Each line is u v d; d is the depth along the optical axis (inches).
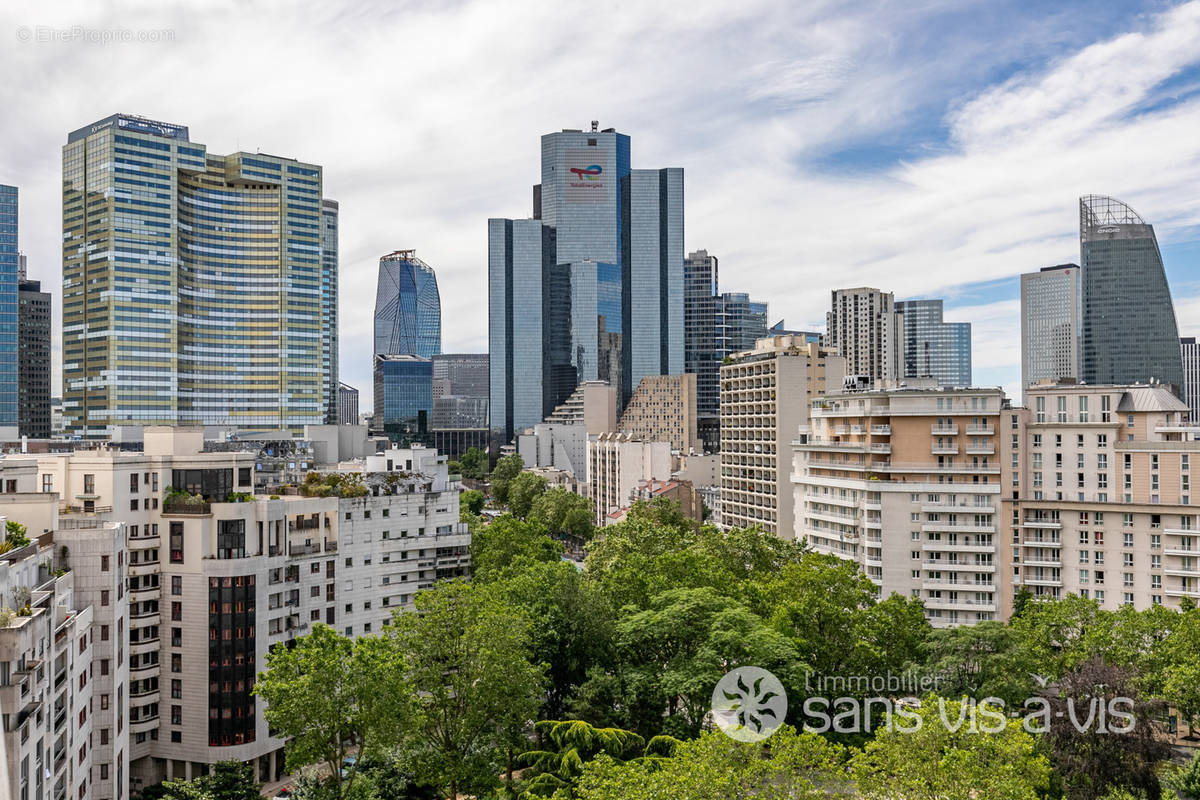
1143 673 4643.2
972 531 6628.9
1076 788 3909.9
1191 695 4210.1
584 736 4065.0
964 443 6756.9
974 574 6633.9
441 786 4200.3
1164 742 4345.5
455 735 4202.8
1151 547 6141.7
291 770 3801.7
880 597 6791.3
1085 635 4923.7
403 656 4183.1
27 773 2856.8
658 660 4857.3
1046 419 6653.5
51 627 3181.6
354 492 5920.3
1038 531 6515.8
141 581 5022.1
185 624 5044.3
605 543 7160.4
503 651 4185.5
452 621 4375.0
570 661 4904.0
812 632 4909.0
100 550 3971.5
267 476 7160.4
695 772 2893.7
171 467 5216.5
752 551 6648.6
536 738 4918.8
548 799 3462.1
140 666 5007.4
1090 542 6348.4
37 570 3415.4
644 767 3115.2
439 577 6358.3
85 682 3732.8
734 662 4429.1
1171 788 3878.0
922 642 5007.4
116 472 4921.3
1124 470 6274.6
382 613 6018.7
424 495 6289.4
